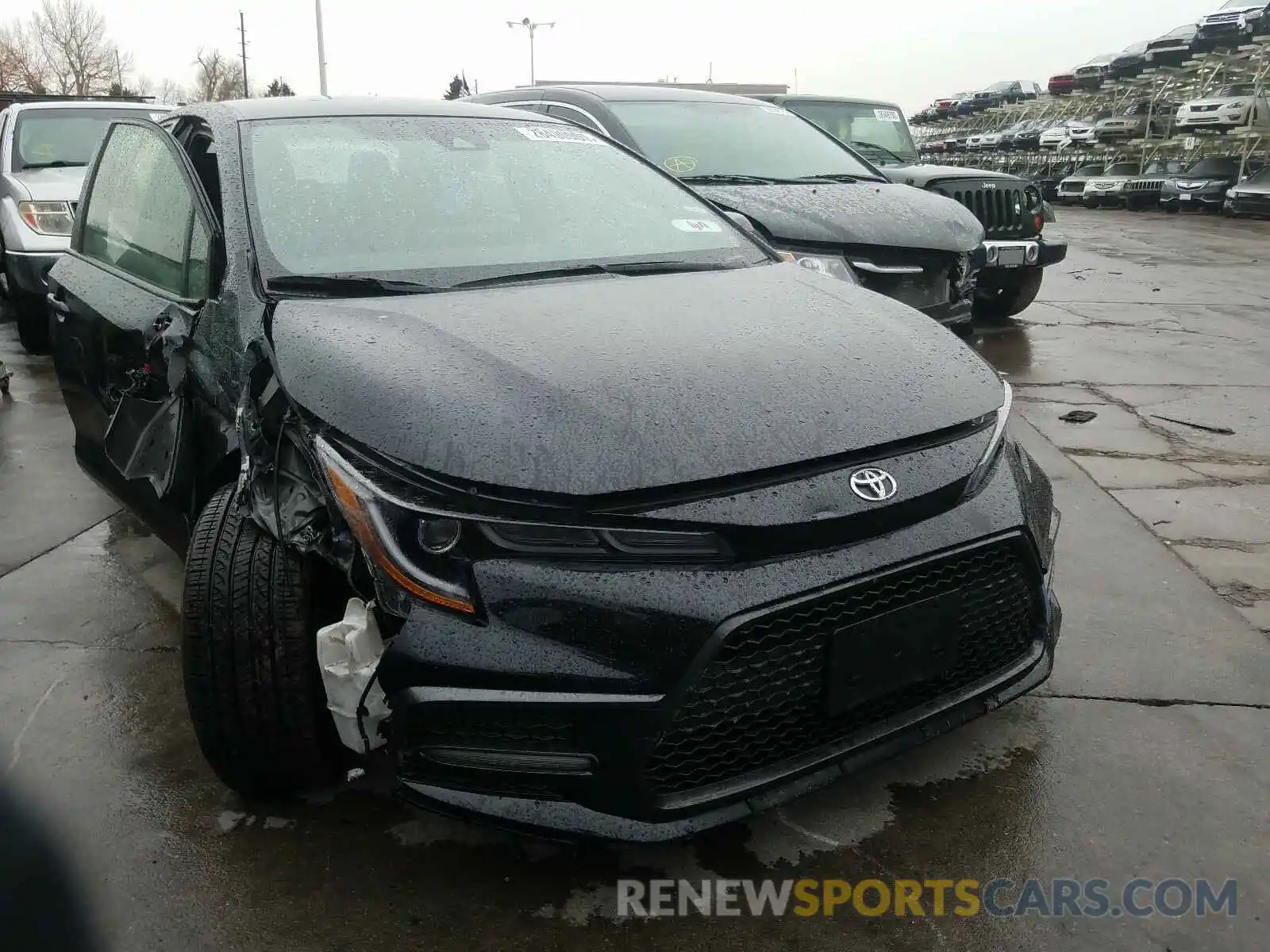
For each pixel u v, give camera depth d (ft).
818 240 17.69
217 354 8.71
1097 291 34.22
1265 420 18.51
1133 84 85.56
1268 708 9.44
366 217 9.64
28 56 181.06
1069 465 16.08
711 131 20.74
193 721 7.59
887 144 30.04
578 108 20.58
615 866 7.57
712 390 7.23
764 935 6.93
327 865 7.58
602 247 10.27
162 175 11.19
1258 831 7.84
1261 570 12.24
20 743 9.12
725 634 6.39
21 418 19.06
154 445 9.65
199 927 7.02
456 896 7.28
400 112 11.27
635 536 6.53
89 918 7.08
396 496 6.57
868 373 7.82
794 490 6.79
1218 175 72.23
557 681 6.36
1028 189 26.78
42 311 23.50
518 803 6.68
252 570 7.44
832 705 6.90
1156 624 10.96
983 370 8.58
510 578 6.43
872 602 6.92
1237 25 70.79
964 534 7.25
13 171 25.04
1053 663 8.25
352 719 7.02
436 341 7.67
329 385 7.22
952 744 8.96
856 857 7.64
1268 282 36.47
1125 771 8.55
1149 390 20.75
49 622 11.35
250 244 9.03
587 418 6.81
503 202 10.40
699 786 6.73
